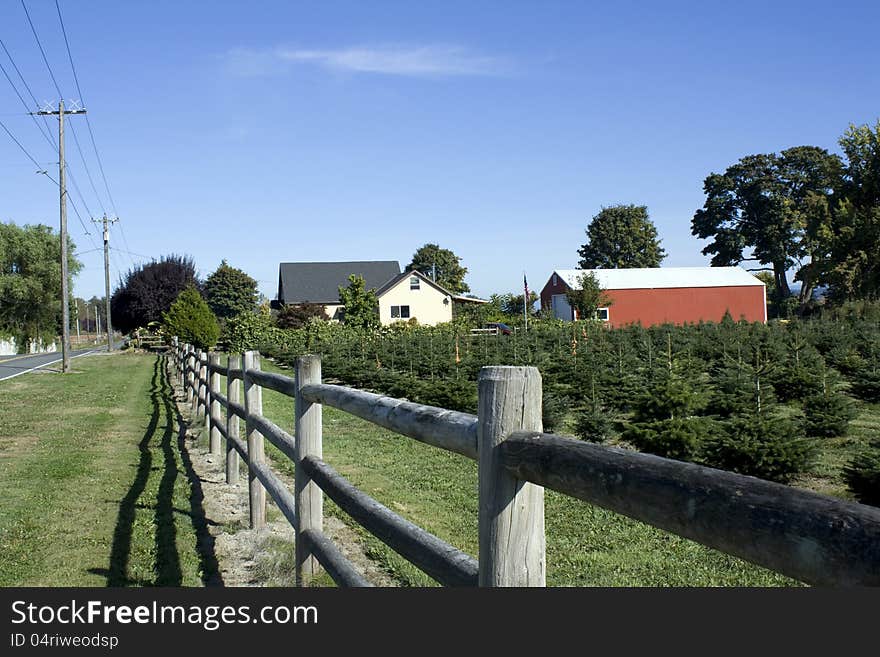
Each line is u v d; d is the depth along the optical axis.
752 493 0.87
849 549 0.73
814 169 64.62
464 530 5.48
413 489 6.84
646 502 1.04
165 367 23.81
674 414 8.50
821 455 7.91
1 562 4.58
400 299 50.19
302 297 57.16
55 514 5.73
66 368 24.77
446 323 43.09
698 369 14.16
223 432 7.39
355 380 17.33
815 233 46.28
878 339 19.77
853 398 12.71
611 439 9.39
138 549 4.83
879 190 45.16
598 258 78.31
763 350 17.25
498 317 45.66
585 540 5.21
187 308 37.88
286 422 11.39
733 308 46.09
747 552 0.86
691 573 4.46
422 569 1.98
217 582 4.18
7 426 10.95
